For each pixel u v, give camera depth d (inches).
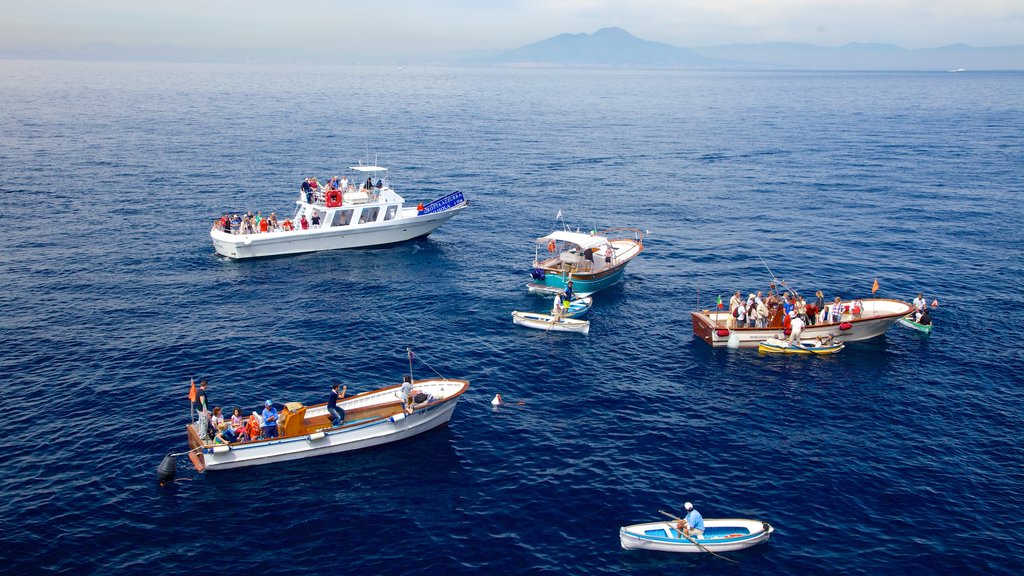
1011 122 6948.8
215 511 1092.5
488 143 5211.6
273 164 3998.5
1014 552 1015.0
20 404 1368.1
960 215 2987.2
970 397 1465.3
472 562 995.9
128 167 3757.4
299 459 1232.8
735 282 2175.2
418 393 1320.1
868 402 1444.4
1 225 2588.6
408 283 2143.2
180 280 2110.0
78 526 1042.7
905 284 2137.1
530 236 2689.5
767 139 5565.9
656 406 1427.2
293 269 2244.1
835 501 1128.2
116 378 1485.0
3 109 6786.4
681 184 3708.2
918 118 7416.3
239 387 1462.8
